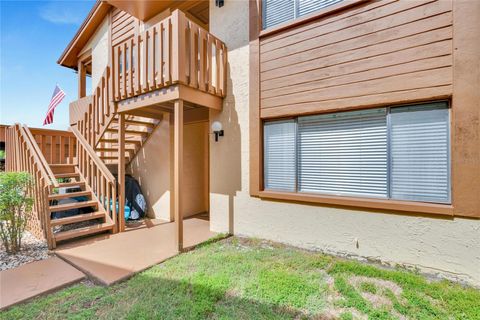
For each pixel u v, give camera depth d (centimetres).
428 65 315
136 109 509
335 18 383
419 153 329
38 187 455
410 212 330
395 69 337
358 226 369
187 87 419
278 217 445
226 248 416
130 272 320
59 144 646
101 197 515
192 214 673
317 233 404
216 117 518
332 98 384
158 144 640
